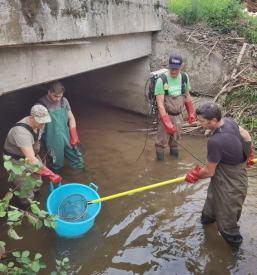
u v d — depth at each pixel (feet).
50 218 7.54
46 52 12.60
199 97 20.53
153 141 18.70
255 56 19.51
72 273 9.40
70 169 15.26
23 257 7.33
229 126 8.82
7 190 13.58
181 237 10.81
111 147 17.92
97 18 14.66
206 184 14.02
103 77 24.85
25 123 10.65
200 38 20.35
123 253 10.16
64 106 13.04
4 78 10.84
